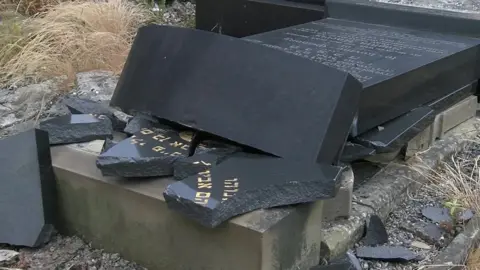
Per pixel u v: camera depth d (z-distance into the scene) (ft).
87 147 9.27
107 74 13.58
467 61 11.90
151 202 8.32
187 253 8.30
